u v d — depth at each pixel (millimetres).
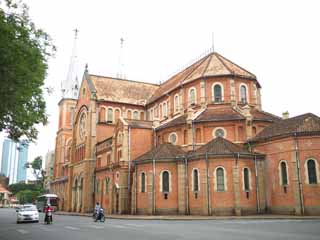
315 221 31906
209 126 50750
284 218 36625
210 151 44781
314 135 41500
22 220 37219
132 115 73750
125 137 56125
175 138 53781
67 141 97000
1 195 153750
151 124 59594
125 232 23562
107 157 63031
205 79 56250
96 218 37562
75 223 35125
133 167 54500
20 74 18219
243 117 49469
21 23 18453
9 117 23672
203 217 39688
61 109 100875
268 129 48281
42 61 20859
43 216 52562
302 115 46344
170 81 74438
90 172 67438
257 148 47094
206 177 44031
